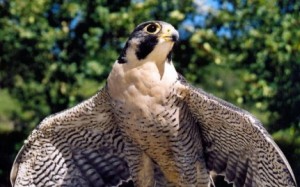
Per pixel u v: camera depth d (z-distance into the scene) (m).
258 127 8.39
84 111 8.94
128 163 9.22
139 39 8.67
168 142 8.91
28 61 19.80
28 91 20.36
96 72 18.78
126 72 8.65
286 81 18.75
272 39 18.59
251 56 19.08
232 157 9.20
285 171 8.39
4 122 21.34
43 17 19.12
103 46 19.28
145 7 18.69
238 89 19.14
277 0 19.36
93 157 9.52
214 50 18.88
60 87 19.72
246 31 19.20
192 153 9.09
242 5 19.19
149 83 8.61
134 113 8.71
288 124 19.08
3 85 20.58
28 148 9.17
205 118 8.91
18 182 9.23
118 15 18.73
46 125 9.02
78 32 19.55
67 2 19.22
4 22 19.30
